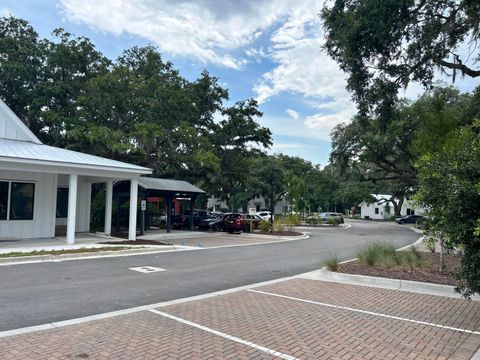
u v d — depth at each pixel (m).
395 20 15.79
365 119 20.23
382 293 8.98
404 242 24.69
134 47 31.59
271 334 5.84
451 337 5.95
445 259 14.36
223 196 45.59
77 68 29.00
